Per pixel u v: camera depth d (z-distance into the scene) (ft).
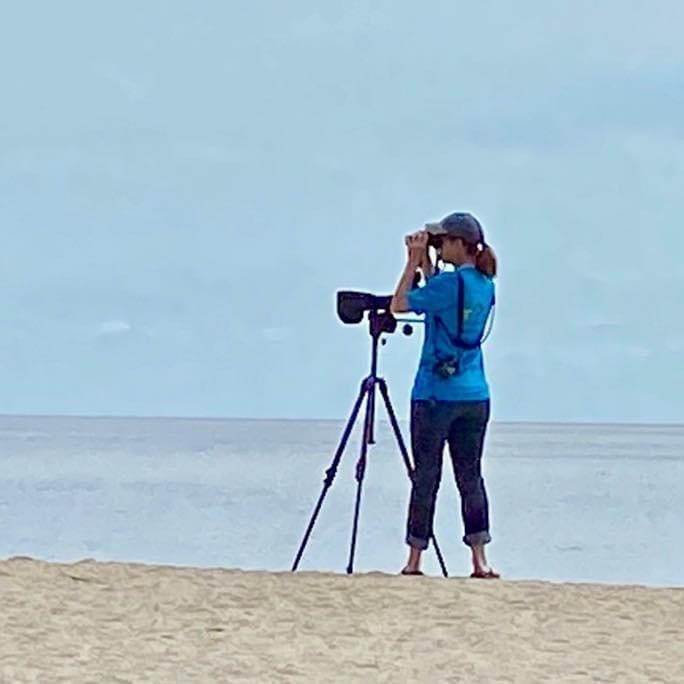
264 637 33.73
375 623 35.01
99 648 32.58
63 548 103.14
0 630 33.96
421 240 40.27
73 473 265.34
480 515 40.52
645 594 38.70
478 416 40.06
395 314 41.06
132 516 139.74
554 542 116.67
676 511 160.35
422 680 30.42
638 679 30.68
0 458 374.84
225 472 270.67
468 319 39.50
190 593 37.60
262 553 98.27
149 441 640.17
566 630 34.83
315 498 174.60
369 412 43.09
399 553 98.73
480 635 34.17
